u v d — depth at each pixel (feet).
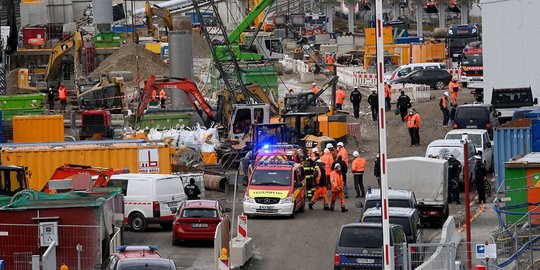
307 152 355.36
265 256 233.55
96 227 200.03
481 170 284.20
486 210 278.67
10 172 248.52
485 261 177.78
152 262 169.07
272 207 273.95
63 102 500.74
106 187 255.29
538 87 423.64
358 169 305.53
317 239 249.75
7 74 589.32
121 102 492.54
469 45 578.66
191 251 237.25
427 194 262.47
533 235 212.43
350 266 195.62
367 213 220.02
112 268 170.50
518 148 282.15
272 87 520.01
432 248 201.67
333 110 420.77
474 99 491.72
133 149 304.50
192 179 286.87
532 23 422.00
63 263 199.41
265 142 350.64
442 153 306.35
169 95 505.25
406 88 502.79
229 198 313.32
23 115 406.21
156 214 258.78
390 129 424.46
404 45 647.15
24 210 200.44
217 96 447.42
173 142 365.81
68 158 302.04
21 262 198.80
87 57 641.40
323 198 287.89
